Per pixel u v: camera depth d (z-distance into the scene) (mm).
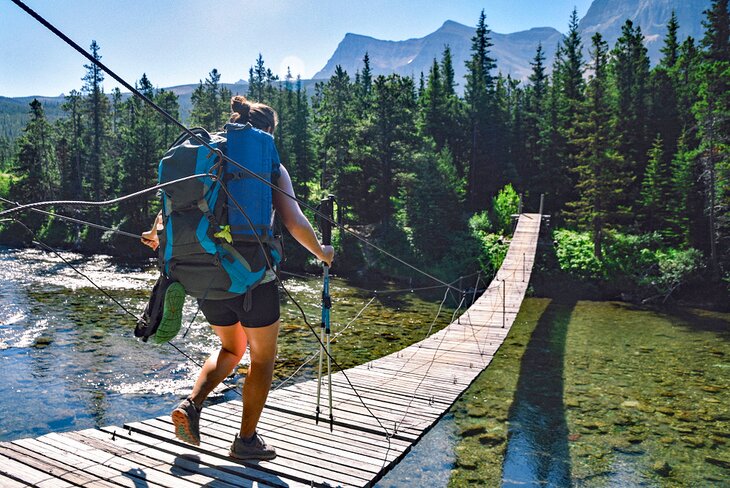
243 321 2689
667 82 49688
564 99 51406
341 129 48156
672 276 30953
